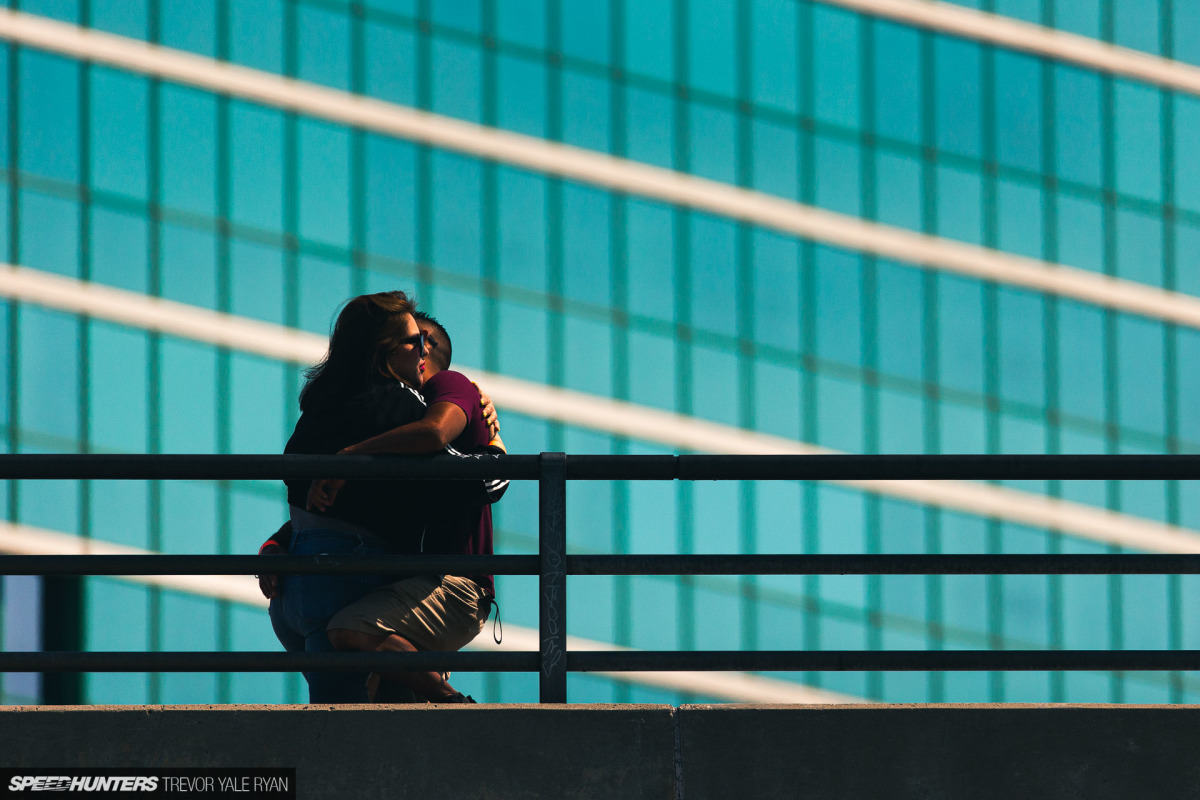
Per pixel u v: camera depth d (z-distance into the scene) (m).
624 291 105.62
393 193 103.12
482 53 105.25
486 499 14.92
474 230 104.12
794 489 105.50
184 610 97.62
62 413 97.00
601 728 12.58
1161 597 111.19
